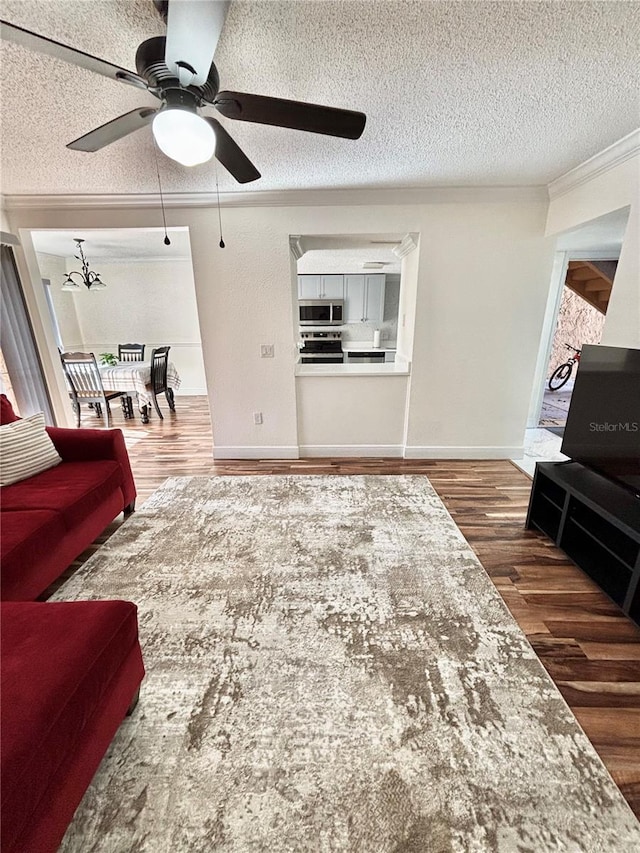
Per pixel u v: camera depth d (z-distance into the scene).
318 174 2.55
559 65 1.45
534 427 4.60
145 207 3.01
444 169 2.49
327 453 3.73
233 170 1.81
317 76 1.51
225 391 3.53
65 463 2.43
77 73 1.45
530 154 2.27
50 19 1.20
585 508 2.15
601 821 1.02
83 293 6.42
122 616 1.23
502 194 2.88
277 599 1.83
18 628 1.14
